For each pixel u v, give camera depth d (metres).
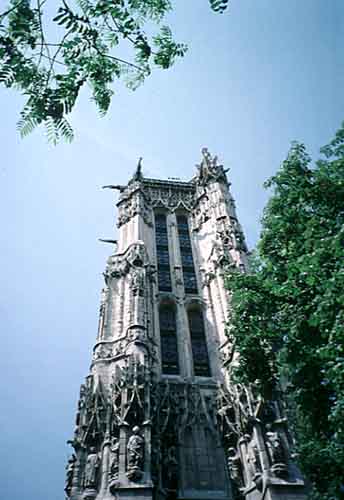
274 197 21.23
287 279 18.62
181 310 40.50
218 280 40.88
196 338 38.56
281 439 24.89
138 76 10.08
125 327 34.34
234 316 21.23
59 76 9.23
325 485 18.70
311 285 15.59
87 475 24.11
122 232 50.00
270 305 20.12
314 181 20.22
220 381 32.72
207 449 28.38
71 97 9.28
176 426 29.23
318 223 17.70
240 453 26.36
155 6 9.31
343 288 13.53
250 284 21.19
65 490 24.62
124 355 31.38
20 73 8.93
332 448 15.70
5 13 8.53
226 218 48.12
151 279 42.19
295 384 18.66
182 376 33.84
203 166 59.84
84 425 27.00
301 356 17.77
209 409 30.67
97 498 22.94
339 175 20.00
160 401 30.03
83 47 9.31
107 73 9.74
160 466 26.12
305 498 22.23
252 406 26.86
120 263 42.75
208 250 47.41
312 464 18.78
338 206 18.83
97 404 27.81
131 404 26.70
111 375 30.56
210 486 26.45
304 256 15.10
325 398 17.67
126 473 23.38
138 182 56.94
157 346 36.09
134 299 36.50
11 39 8.71
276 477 23.19
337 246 13.95
